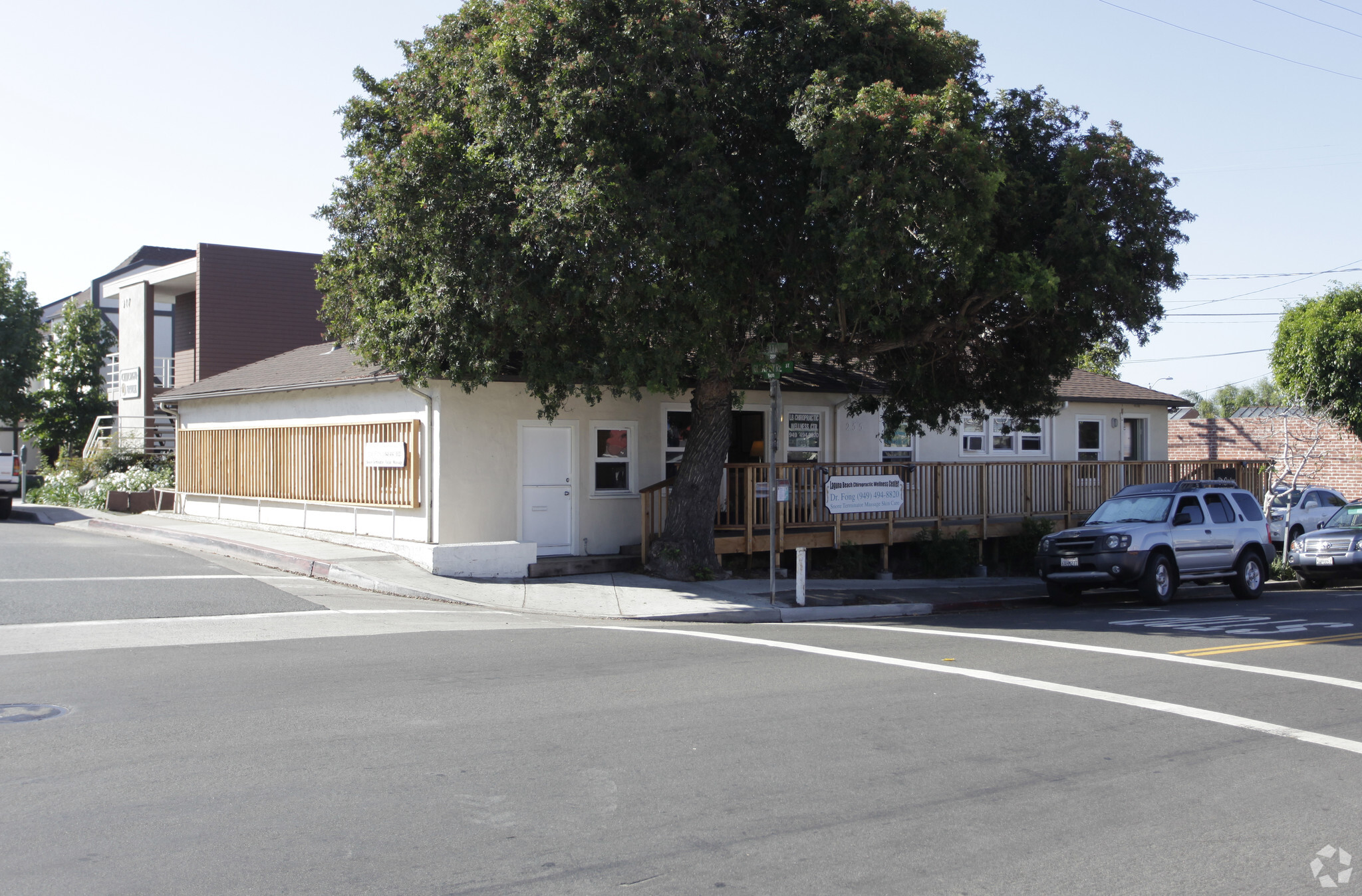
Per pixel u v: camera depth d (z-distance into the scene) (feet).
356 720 24.22
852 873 15.71
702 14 46.78
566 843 16.66
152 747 21.74
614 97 42.19
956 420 63.57
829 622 46.26
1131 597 59.26
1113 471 79.00
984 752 22.43
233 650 33.50
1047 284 45.32
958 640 38.96
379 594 49.03
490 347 44.96
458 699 26.63
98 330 141.49
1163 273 50.75
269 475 72.38
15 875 15.11
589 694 27.50
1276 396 112.27
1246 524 57.67
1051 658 34.58
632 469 62.28
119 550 61.36
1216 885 15.49
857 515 63.72
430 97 48.85
